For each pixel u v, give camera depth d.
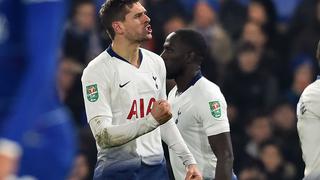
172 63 14.27
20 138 7.79
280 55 28.75
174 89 14.72
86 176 23.25
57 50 8.15
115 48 13.17
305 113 13.95
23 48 8.02
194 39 14.28
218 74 26.34
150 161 13.39
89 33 25.45
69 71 24.59
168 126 13.66
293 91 27.03
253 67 26.84
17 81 8.06
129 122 12.77
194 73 14.34
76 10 25.45
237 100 26.34
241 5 29.25
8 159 7.75
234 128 25.72
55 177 8.02
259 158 24.80
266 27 28.95
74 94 24.62
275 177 24.62
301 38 29.20
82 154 23.28
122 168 13.20
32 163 7.91
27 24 7.88
